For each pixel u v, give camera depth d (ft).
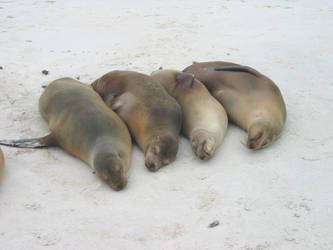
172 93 19.66
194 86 19.49
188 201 16.10
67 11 31.76
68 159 17.71
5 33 26.73
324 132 18.72
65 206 15.96
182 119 19.06
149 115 18.19
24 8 32.24
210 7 33.32
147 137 17.89
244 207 15.89
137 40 26.27
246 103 18.92
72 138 17.60
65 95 18.62
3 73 22.54
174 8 32.99
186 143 18.56
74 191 16.46
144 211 15.81
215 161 17.53
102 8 32.83
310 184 16.57
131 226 15.40
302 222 15.44
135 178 16.94
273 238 15.06
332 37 26.55
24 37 26.32
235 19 30.01
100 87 20.38
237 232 15.23
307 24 28.91
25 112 19.92
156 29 27.84
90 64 23.68
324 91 21.27
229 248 14.84
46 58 24.13
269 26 28.48
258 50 25.14
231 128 19.19
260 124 17.87
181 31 27.50
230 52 24.97
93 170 17.26
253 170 17.10
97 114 17.75
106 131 17.43
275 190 16.39
